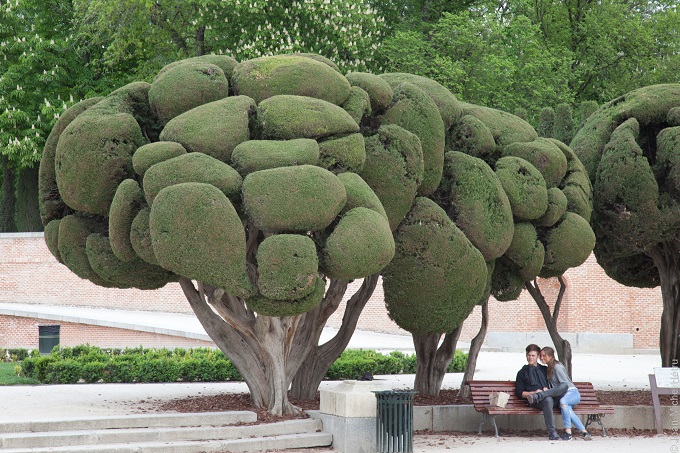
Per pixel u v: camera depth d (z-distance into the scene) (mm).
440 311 14086
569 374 17422
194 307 14711
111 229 12625
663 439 14289
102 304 34406
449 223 14094
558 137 19938
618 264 19688
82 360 19578
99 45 37188
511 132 15914
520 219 15156
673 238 17219
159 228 11781
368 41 32156
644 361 27750
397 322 14375
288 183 11898
